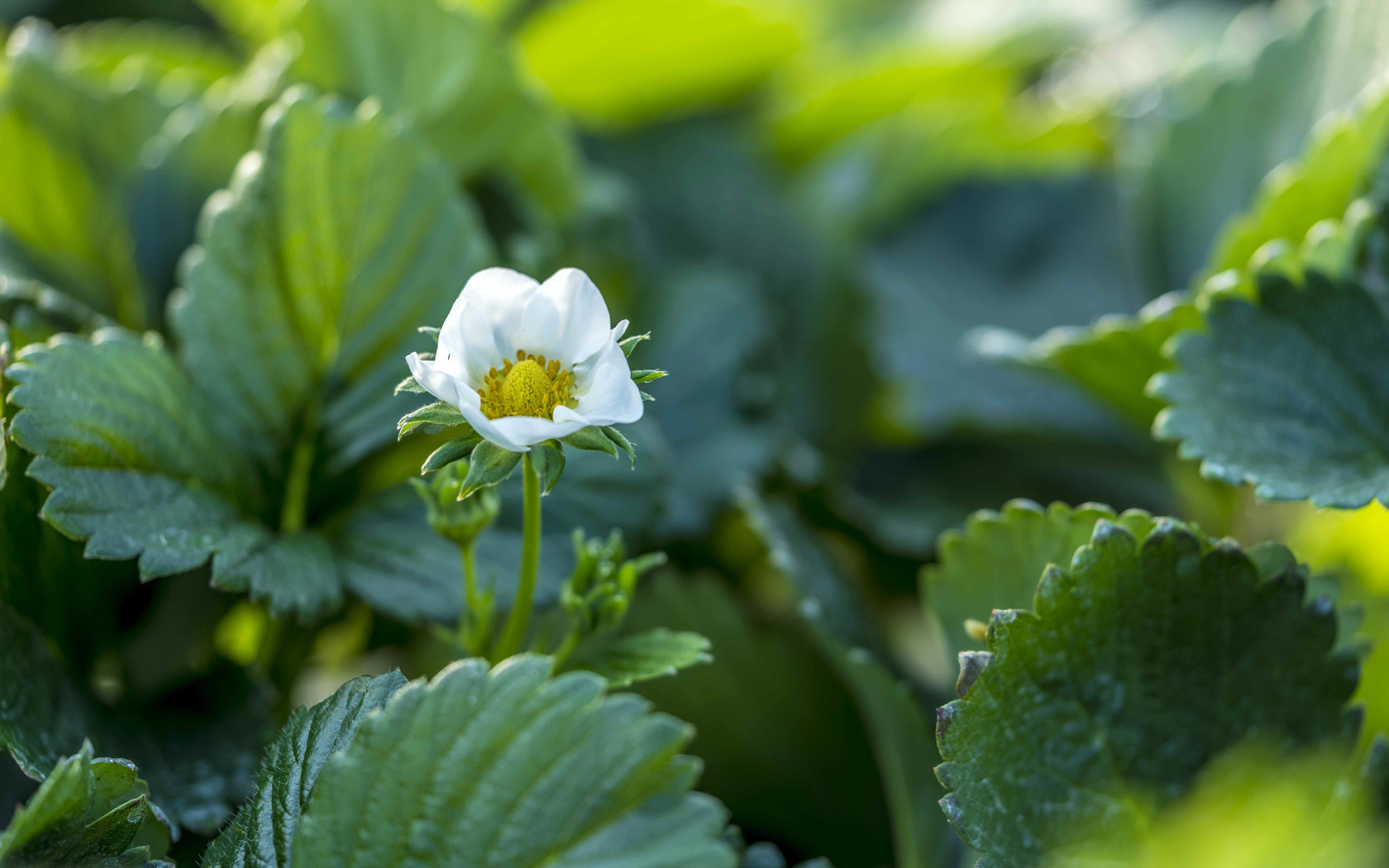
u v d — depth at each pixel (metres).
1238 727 0.50
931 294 0.69
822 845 0.55
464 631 0.51
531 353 0.48
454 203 0.54
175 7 0.87
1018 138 0.76
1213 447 0.51
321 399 0.53
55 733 0.49
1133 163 0.66
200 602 0.55
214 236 0.53
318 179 0.53
